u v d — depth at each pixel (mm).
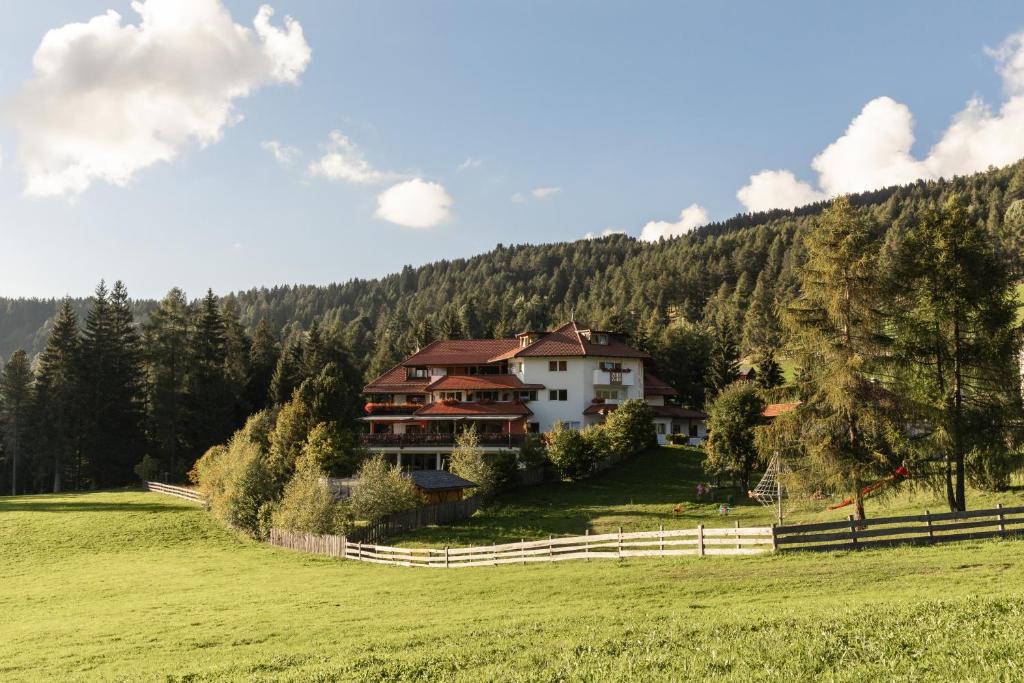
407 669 14398
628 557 28484
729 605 18625
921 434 34344
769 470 44156
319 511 41594
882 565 22359
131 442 84625
